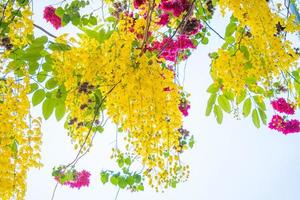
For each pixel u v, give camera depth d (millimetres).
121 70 1535
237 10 1630
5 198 1386
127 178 1878
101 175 1887
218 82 1780
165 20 1789
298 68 1824
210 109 1805
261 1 1627
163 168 1488
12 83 1465
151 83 1523
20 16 1537
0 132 1416
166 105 1521
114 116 1538
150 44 1804
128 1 1776
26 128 1444
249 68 1672
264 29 1620
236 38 1725
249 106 1818
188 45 1828
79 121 1578
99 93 1644
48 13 1733
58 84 1589
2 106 1444
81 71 1572
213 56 1785
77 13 1749
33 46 1562
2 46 1523
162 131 1505
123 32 1623
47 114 1573
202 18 1866
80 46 1575
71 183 1841
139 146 1503
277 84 1854
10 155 1408
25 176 1415
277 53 1618
